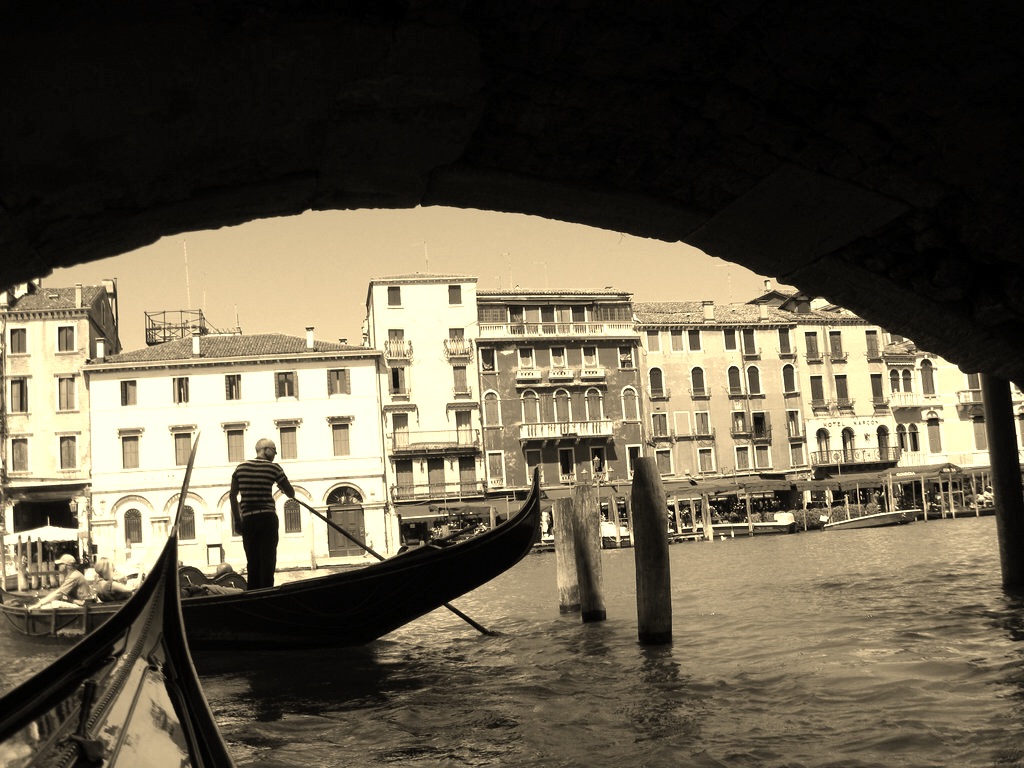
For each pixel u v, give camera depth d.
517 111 6.26
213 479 42.94
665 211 7.27
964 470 50.56
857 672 7.15
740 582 16.06
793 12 5.64
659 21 5.68
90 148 5.55
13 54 5.01
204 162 5.94
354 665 9.38
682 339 50.25
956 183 6.82
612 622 11.30
